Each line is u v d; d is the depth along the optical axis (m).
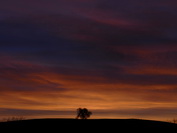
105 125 45.19
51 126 44.47
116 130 42.91
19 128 43.50
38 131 42.16
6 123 46.19
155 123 47.09
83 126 44.59
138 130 43.09
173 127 45.22
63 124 45.50
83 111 58.12
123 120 48.50
